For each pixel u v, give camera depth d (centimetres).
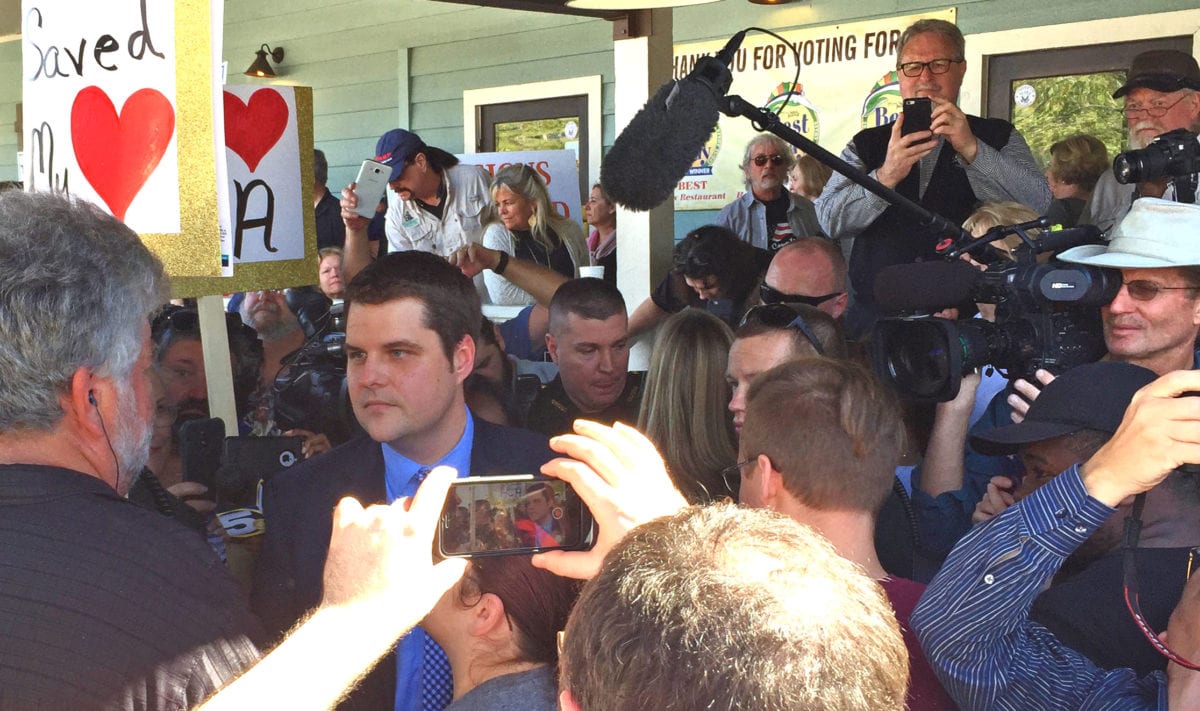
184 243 204
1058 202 396
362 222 467
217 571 133
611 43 767
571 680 80
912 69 376
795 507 171
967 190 380
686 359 257
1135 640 154
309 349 321
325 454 209
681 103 250
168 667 123
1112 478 127
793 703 72
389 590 110
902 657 79
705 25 725
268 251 290
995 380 289
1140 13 569
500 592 135
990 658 135
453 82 857
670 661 74
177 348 270
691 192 740
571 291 316
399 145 603
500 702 129
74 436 135
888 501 226
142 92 204
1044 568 131
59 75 214
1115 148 587
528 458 209
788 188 607
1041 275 201
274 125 290
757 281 378
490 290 582
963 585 134
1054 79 605
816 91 684
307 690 107
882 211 382
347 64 913
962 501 236
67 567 123
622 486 115
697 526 85
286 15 944
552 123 809
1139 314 199
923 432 263
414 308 195
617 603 78
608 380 318
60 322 130
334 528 114
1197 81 367
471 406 286
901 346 207
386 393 196
